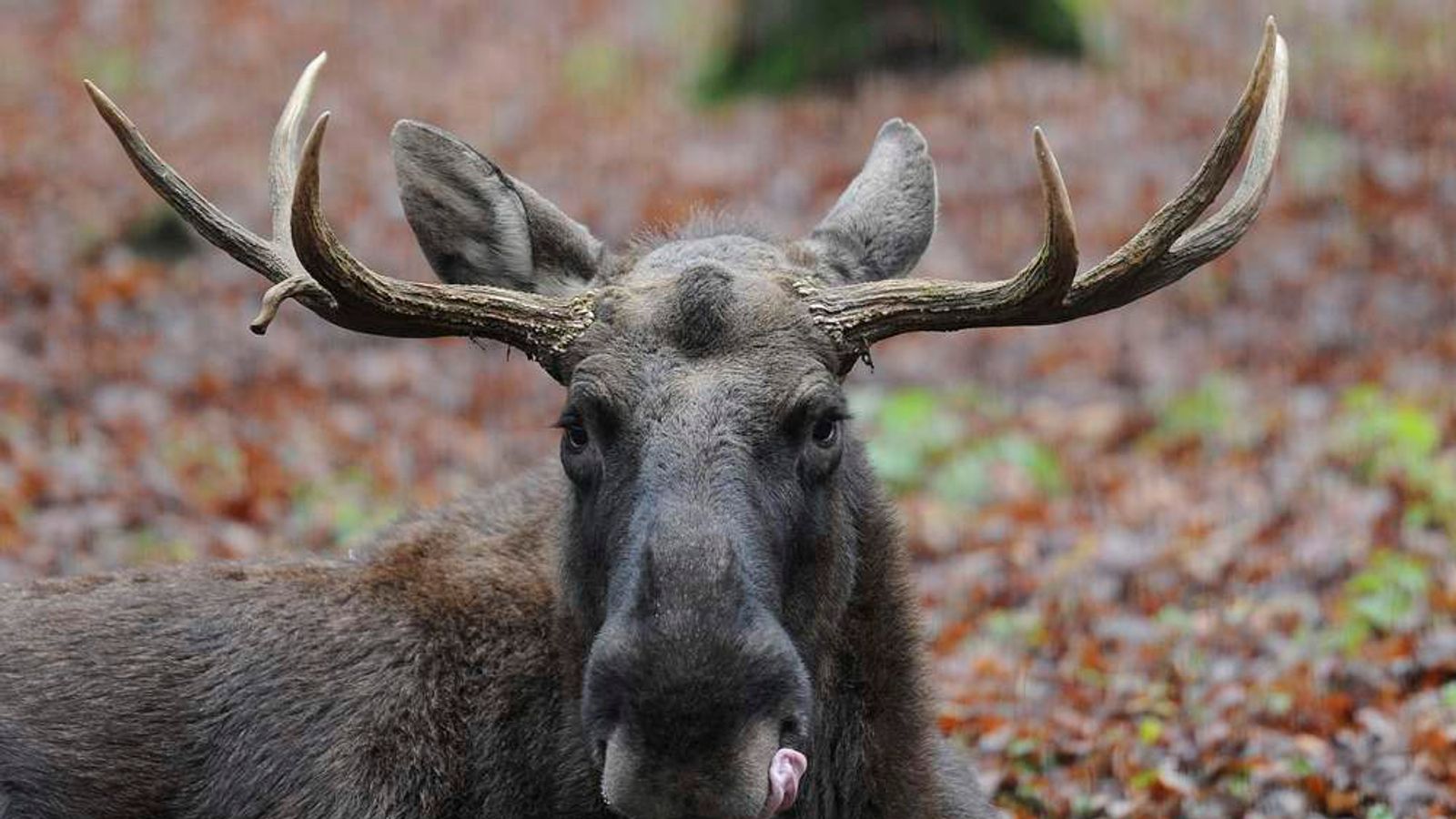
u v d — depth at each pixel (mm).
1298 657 12461
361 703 8914
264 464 16875
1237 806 10727
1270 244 23984
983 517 16203
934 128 29625
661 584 7512
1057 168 7875
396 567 9398
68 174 28500
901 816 9008
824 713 8719
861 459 9023
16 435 17266
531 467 9852
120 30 39250
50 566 14281
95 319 21641
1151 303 22719
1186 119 29234
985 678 12562
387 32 39969
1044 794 11031
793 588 8211
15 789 8773
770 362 8125
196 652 9172
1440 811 10461
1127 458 17891
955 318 8391
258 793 8852
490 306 8508
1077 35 32438
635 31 39062
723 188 28078
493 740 8922
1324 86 30125
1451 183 25516
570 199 28172
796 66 32281
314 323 22484
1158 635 13094
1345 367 20031
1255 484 16281
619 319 8320
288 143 9250
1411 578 13523
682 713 7371
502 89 35656
